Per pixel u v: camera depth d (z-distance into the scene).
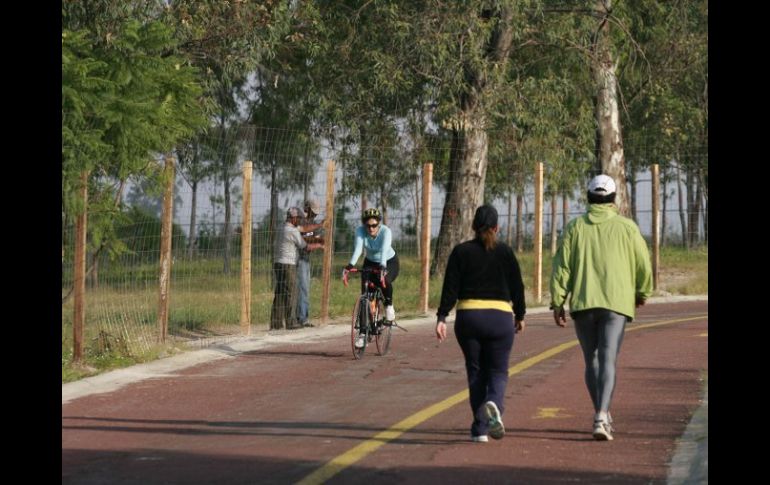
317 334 35.59
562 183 61.19
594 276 18.03
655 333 34.88
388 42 54.31
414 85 56.19
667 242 71.31
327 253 38.59
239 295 40.00
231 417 20.72
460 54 52.25
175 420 20.44
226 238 40.31
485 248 17.95
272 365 28.33
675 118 78.88
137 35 29.44
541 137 56.66
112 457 17.03
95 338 29.64
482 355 18.02
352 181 58.41
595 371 18.22
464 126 53.22
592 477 15.27
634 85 73.50
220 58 47.53
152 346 30.33
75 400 22.94
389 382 25.09
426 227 42.59
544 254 68.62
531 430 18.95
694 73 74.31
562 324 18.61
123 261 32.06
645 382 24.17
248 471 15.85
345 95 57.84
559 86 55.41
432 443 17.94
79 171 27.31
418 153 59.50
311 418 20.50
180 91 30.88
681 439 17.94
